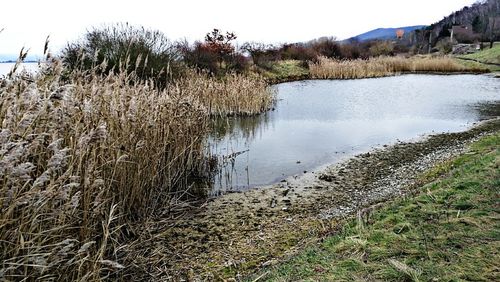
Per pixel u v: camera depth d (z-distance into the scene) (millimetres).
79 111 4742
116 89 6031
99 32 13711
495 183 4938
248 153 9938
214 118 14711
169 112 7078
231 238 5395
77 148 4078
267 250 4969
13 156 2895
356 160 9195
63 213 3566
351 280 3285
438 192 5090
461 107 16625
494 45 50719
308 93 22594
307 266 3727
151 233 5457
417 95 20891
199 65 21938
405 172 8117
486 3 79500
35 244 3453
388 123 13688
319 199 6859
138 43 13992
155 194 6258
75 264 3699
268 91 18469
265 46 34500
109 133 5109
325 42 41844
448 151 9523
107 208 4816
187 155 7801
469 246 3561
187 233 5543
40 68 4270
